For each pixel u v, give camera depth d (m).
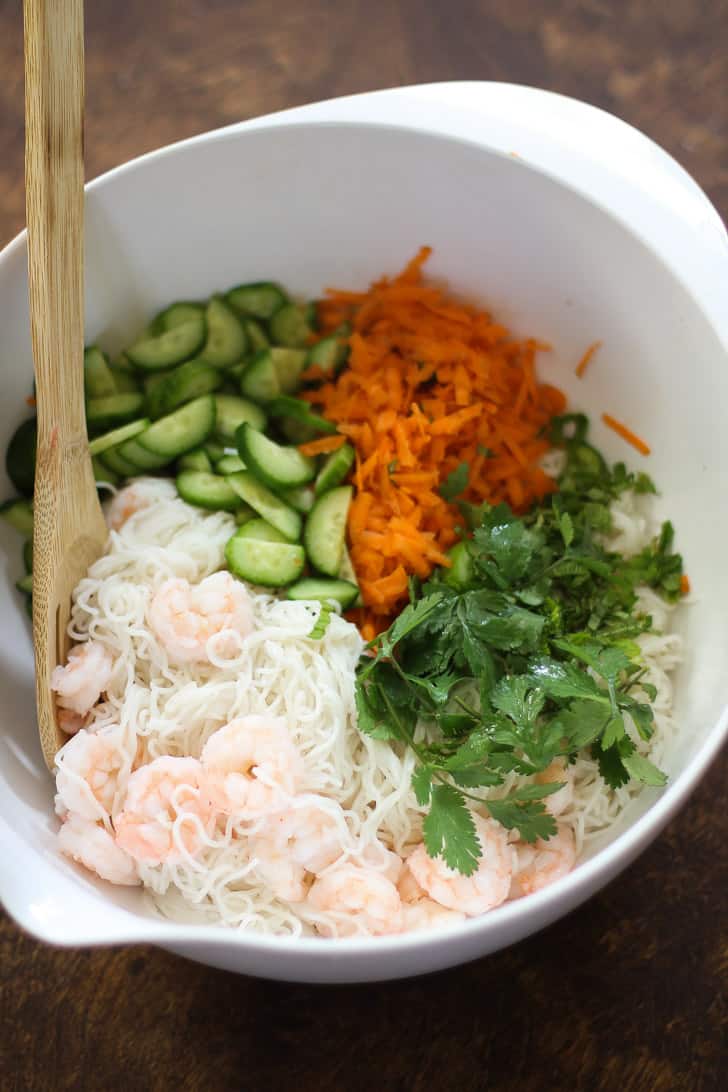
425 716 0.55
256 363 0.62
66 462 0.55
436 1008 0.56
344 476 0.61
